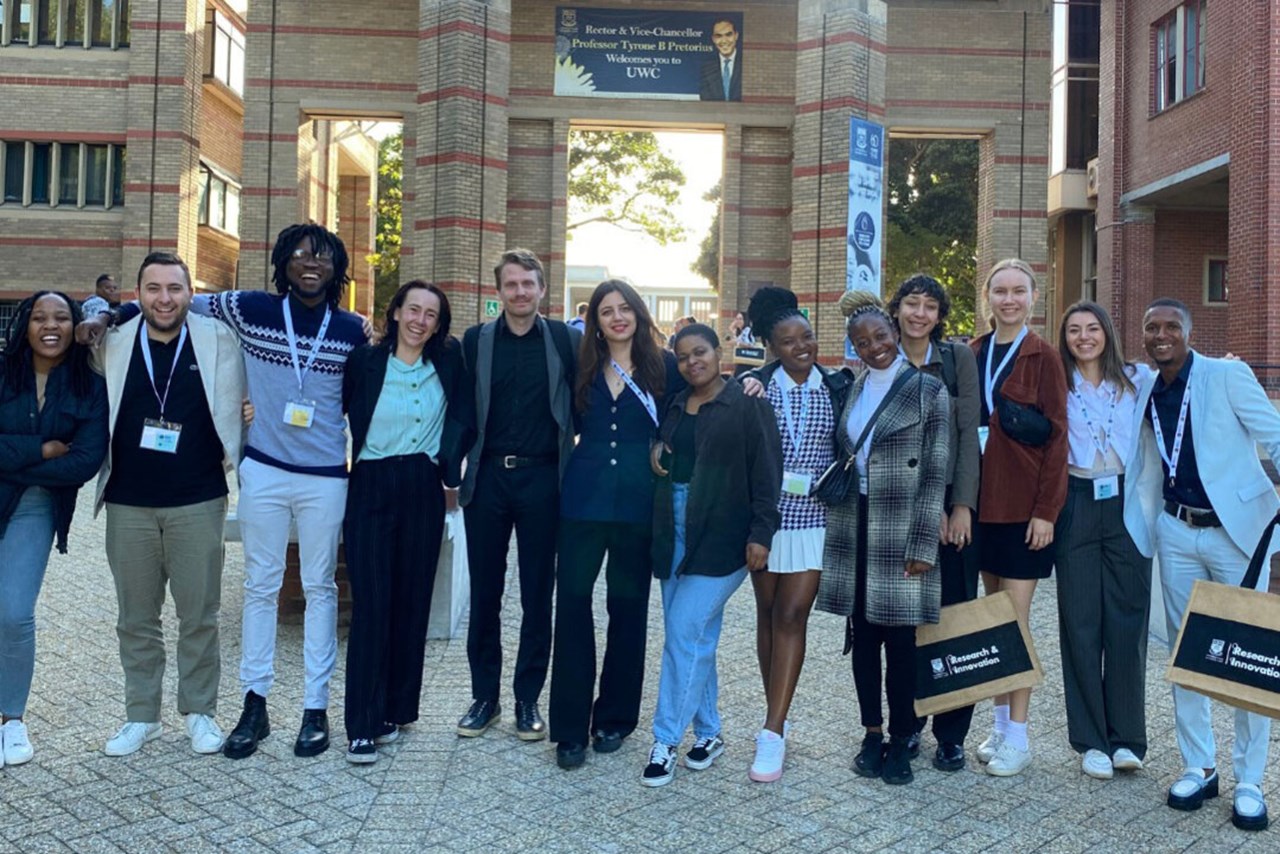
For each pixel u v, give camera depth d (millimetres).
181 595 4621
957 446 4582
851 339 4566
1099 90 23641
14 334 4461
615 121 20234
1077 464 4664
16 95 21406
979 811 4156
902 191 31938
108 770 4414
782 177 20500
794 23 20375
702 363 4406
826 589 4527
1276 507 4273
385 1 19859
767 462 4418
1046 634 7027
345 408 4824
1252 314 17125
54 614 7086
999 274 4809
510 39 19734
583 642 4625
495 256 18094
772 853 3732
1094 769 4520
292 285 4656
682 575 4500
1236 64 17703
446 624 6809
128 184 20953
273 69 19797
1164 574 4504
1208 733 4312
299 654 6305
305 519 4699
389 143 36812
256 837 3785
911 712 4461
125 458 4551
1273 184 16906
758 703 5570
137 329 4539
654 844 3793
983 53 20328
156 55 21031
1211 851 3826
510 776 4457
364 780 4363
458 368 4859
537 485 4836
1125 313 22188
